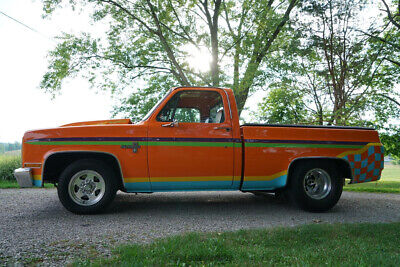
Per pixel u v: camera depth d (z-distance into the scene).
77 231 3.63
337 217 4.74
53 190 7.93
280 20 12.20
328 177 5.14
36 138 4.46
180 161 4.68
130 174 4.57
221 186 4.84
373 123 19.72
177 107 4.98
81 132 4.52
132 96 15.45
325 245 2.97
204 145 4.75
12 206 5.30
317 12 12.46
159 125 4.73
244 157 4.83
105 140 4.54
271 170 4.91
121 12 14.08
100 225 3.96
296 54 13.17
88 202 4.57
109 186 4.55
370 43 14.27
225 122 4.90
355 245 2.98
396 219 4.66
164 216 4.61
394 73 19.02
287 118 17.75
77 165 4.49
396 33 16.52
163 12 12.84
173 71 14.62
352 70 13.69
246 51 12.38
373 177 5.31
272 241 3.07
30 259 2.63
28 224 3.98
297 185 5.01
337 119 14.35
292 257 2.57
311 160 5.12
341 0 12.56
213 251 2.62
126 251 2.65
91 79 14.34
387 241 3.13
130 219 4.35
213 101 5.11
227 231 3.61
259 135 4.91
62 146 4.46
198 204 5.74
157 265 2.32
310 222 4.34
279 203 5.96
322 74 14.27
